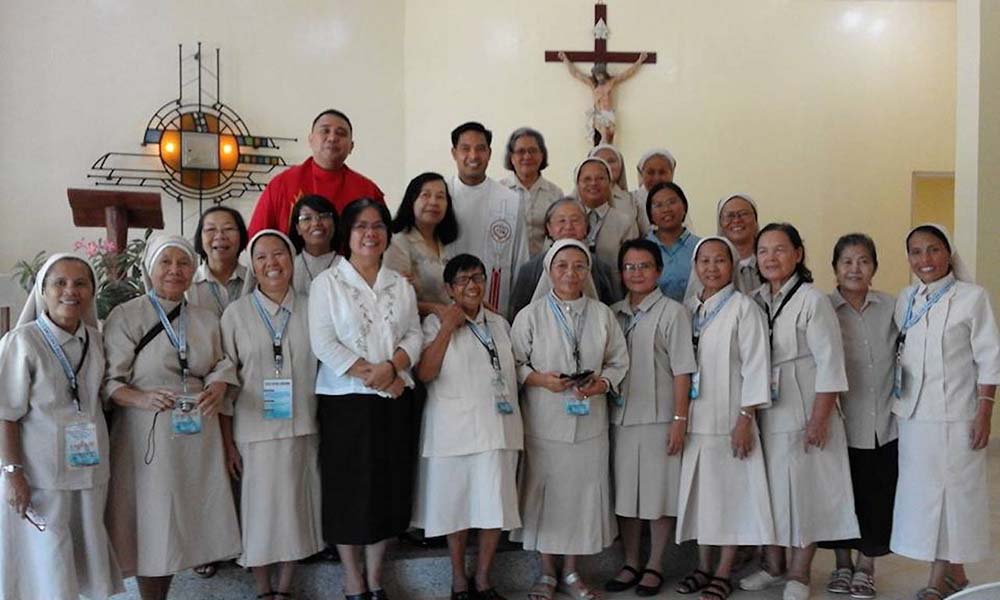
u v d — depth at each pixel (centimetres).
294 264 370
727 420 385
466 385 364
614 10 820
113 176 782
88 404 317
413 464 375
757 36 822
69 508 310
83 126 778
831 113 825
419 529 415
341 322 345
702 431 386
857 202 827
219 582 378
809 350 386
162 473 326
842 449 390
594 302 389
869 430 394
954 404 371
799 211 823
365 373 341
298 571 378
